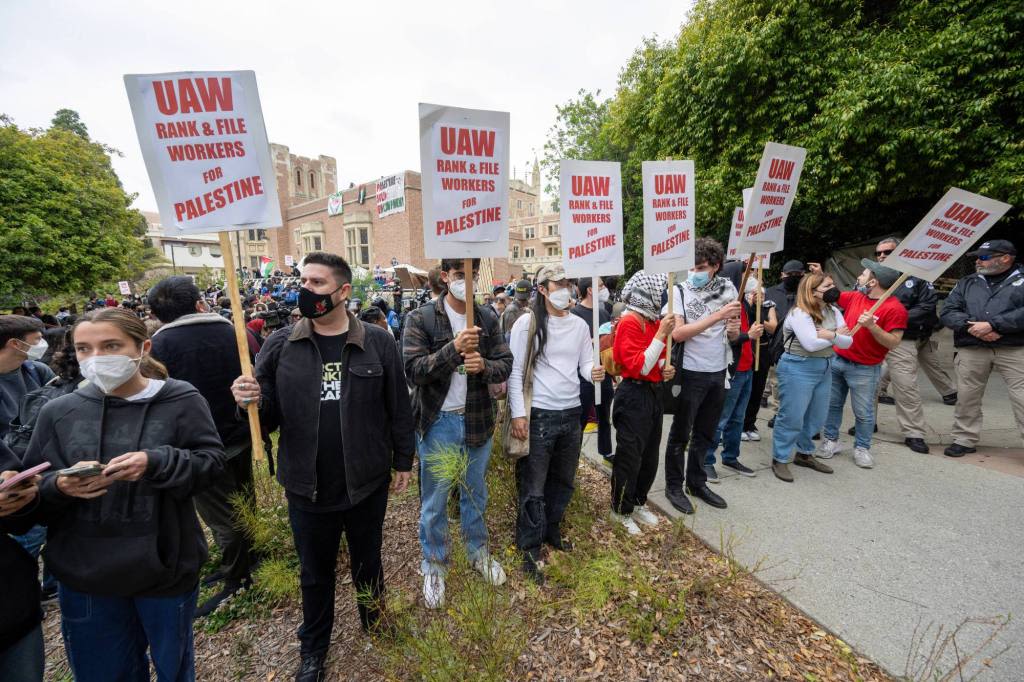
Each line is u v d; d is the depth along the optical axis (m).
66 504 1.49
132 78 1.83
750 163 8.81
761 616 2.34
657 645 2.17
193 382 2.52
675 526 2.95
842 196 7.66
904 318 3.83
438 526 2.50
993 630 2.19
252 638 2.39
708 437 3.46
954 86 6.79
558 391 2.70
